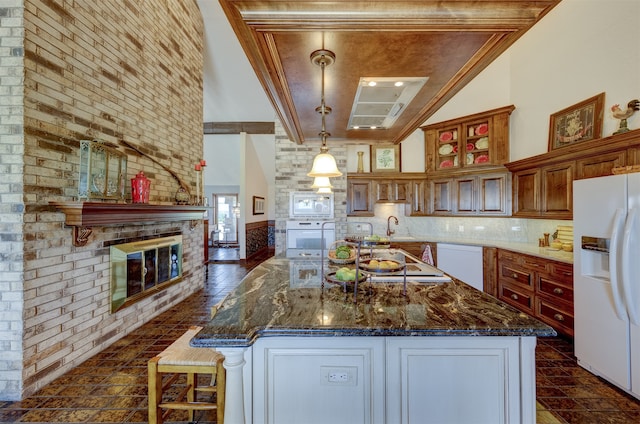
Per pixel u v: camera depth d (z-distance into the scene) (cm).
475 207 432
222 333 114
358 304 146
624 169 196
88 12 250
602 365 212
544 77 361
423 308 140
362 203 507
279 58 185
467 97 452
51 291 216
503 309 138
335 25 150
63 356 226
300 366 127
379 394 126
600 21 289
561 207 314
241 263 719
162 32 365
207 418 183
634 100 253
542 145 363
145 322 328
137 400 196
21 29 196
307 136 358
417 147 502
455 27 152
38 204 206
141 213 290
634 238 186
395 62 189
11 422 175
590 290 222
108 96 273
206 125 750
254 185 833
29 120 200
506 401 125
